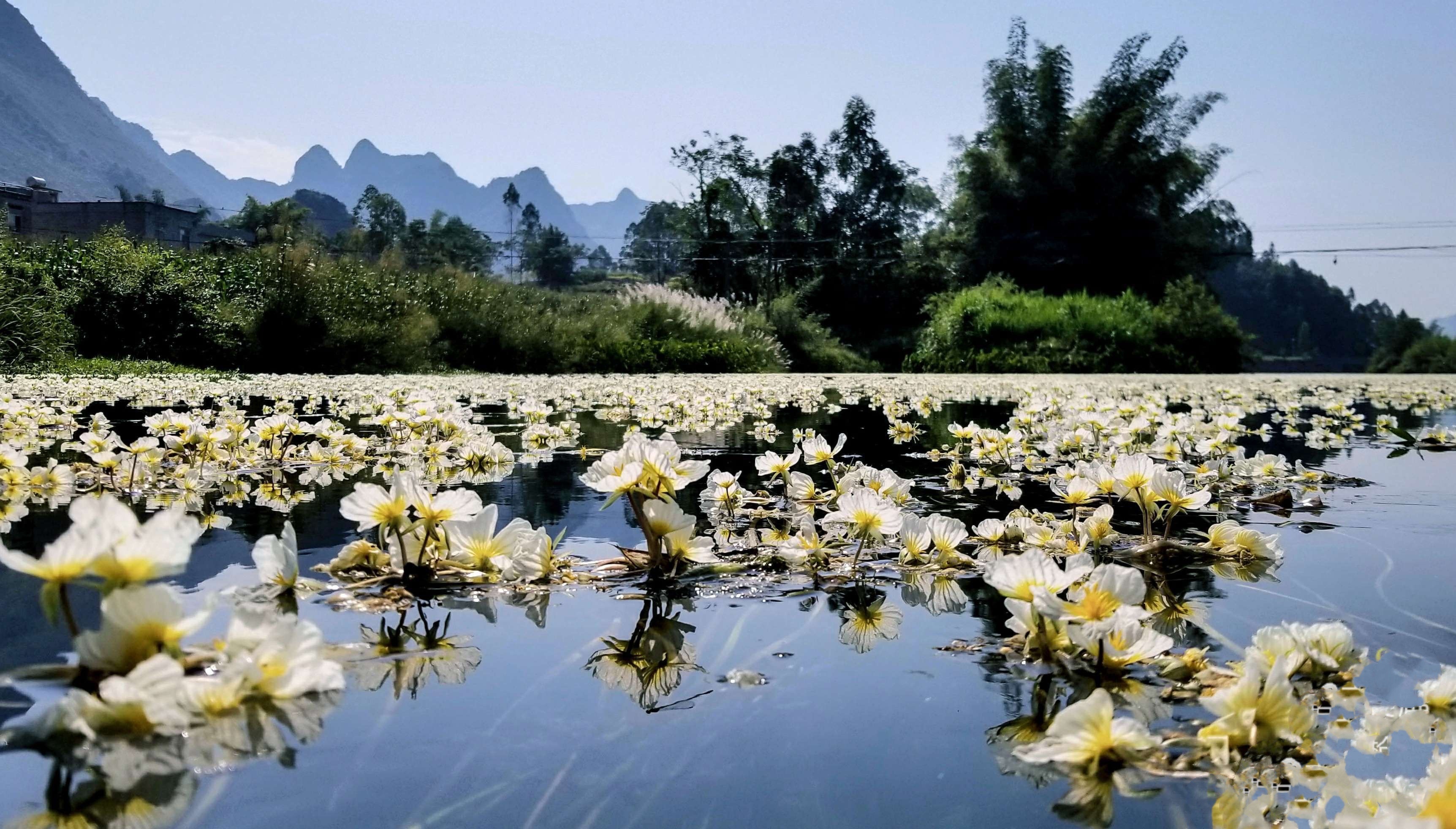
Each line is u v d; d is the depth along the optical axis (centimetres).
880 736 91
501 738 89
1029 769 84
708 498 267
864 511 183
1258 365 5000
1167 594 158
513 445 413
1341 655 112
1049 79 3111
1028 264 3023
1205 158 3192
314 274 1437
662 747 87
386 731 90
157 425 314
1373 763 86
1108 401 625
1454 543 205
